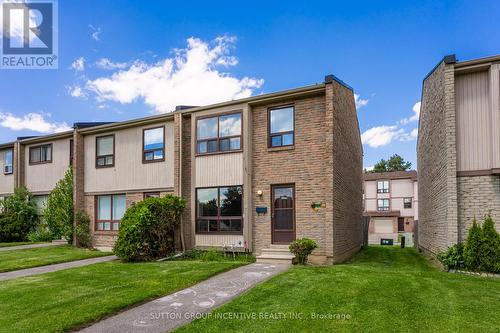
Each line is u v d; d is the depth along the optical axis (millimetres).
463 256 8922
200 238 13055
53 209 17438
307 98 11977
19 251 14438
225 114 12984
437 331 4820
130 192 15484
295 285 7363
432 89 12211
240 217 12375
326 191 11102
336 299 6293
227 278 8359
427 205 14422
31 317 5523
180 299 6652
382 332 4797
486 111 9484
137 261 11805
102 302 6301
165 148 14703
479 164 9453
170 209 12914
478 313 5512
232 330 4945
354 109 15977
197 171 13328
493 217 9211
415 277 8055
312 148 11711
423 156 15656
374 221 45156
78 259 12461
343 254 12406
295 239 11648
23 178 19766
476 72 9680
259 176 12469
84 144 17172
